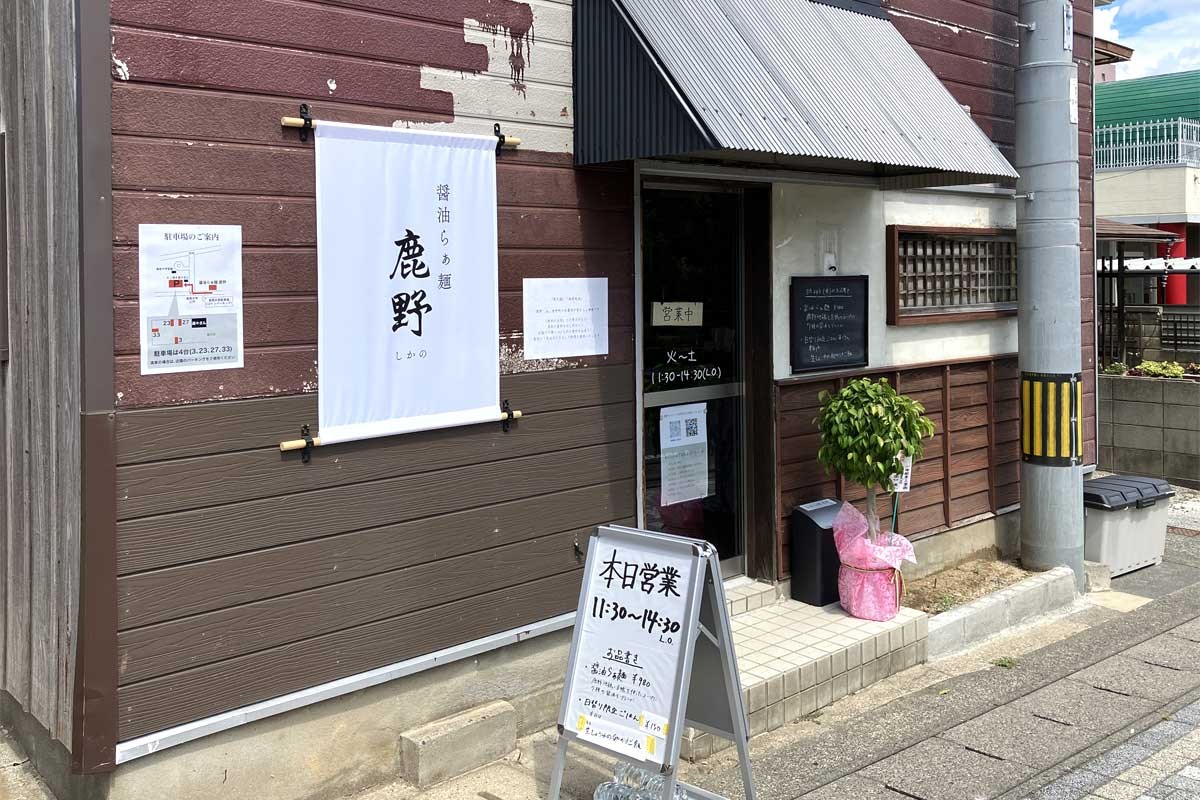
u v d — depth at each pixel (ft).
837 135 15.56
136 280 11.19
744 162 18.33
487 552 14.64
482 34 14.32
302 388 12.60
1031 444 23.18
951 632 19.47
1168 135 68.74
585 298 15.79
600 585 12.29
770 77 15.67
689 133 13.83
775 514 19.69
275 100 12.26
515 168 14.80
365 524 13.28
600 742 11.71
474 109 14.26
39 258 11.98
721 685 12.39
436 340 13.91
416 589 13.84
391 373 13.44
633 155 14.65
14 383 12.93
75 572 11.18
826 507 20.16
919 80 19.31
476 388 14.40
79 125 10.74
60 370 11.51
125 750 11.23
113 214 10.99
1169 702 16.75
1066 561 23.03
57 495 11.69
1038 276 22.72
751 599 19.22
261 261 12.20
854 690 17.37
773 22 17.06
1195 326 45.62
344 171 12.87
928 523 22.95
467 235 14.20
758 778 14.15
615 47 14.82
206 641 11.86
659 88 14.23
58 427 11.60
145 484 11.32
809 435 20.36
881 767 14.43
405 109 13.52
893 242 21.72
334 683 13.00
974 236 23.91
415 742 13.53
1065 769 14.25
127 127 11.07
